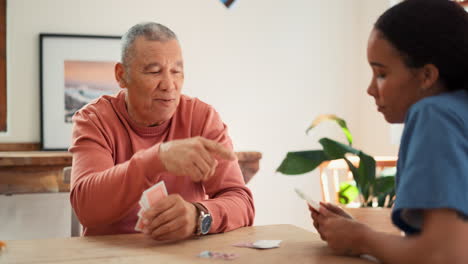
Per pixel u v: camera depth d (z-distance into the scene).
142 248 0.99
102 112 1.50
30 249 0.99
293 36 3.39
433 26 0.79
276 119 3.36
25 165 2.45
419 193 0.69
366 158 1.48
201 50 3.22
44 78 2.97
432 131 0.71
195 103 1.63
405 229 0.78
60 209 3.01
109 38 3.05
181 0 3.19
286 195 3.38
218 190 1.43
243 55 3.30
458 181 0.68
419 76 0.81
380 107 0.88
